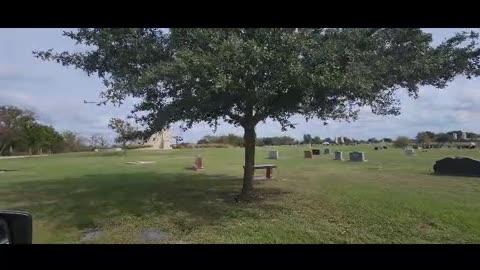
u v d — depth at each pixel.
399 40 11.21
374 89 11.02
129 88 10.09
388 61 10.73
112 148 74.19
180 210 11.30
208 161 32.47
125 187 16.33
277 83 9.29
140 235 8.91
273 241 8.14
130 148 62.91
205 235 8.70
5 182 19.17
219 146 73.62
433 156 36.81
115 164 31.03
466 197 12.62
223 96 9.94
